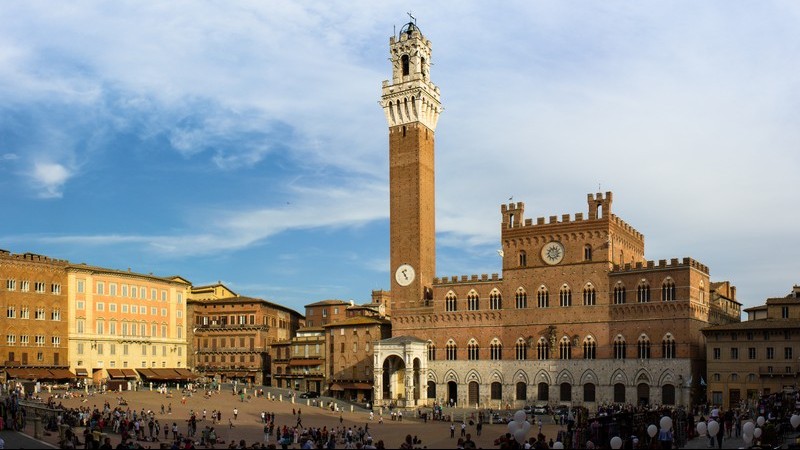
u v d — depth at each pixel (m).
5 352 166.12
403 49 185.75
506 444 62.84
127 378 186.88
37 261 173.88
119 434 104.19
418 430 124.44
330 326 192.12
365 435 108.69
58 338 175.88
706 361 141.12
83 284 182.50
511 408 159.62
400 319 176.25
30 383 153.62
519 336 161.25
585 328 153.62
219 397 162.50
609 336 150.62
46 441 86.31
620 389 148.12
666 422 69.69
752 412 103.38
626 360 147.88
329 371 191.88
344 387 181.25
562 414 137.25
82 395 145.62
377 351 166.62
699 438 89.44
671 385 142.25
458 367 167.62
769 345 132.38
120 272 190.25
